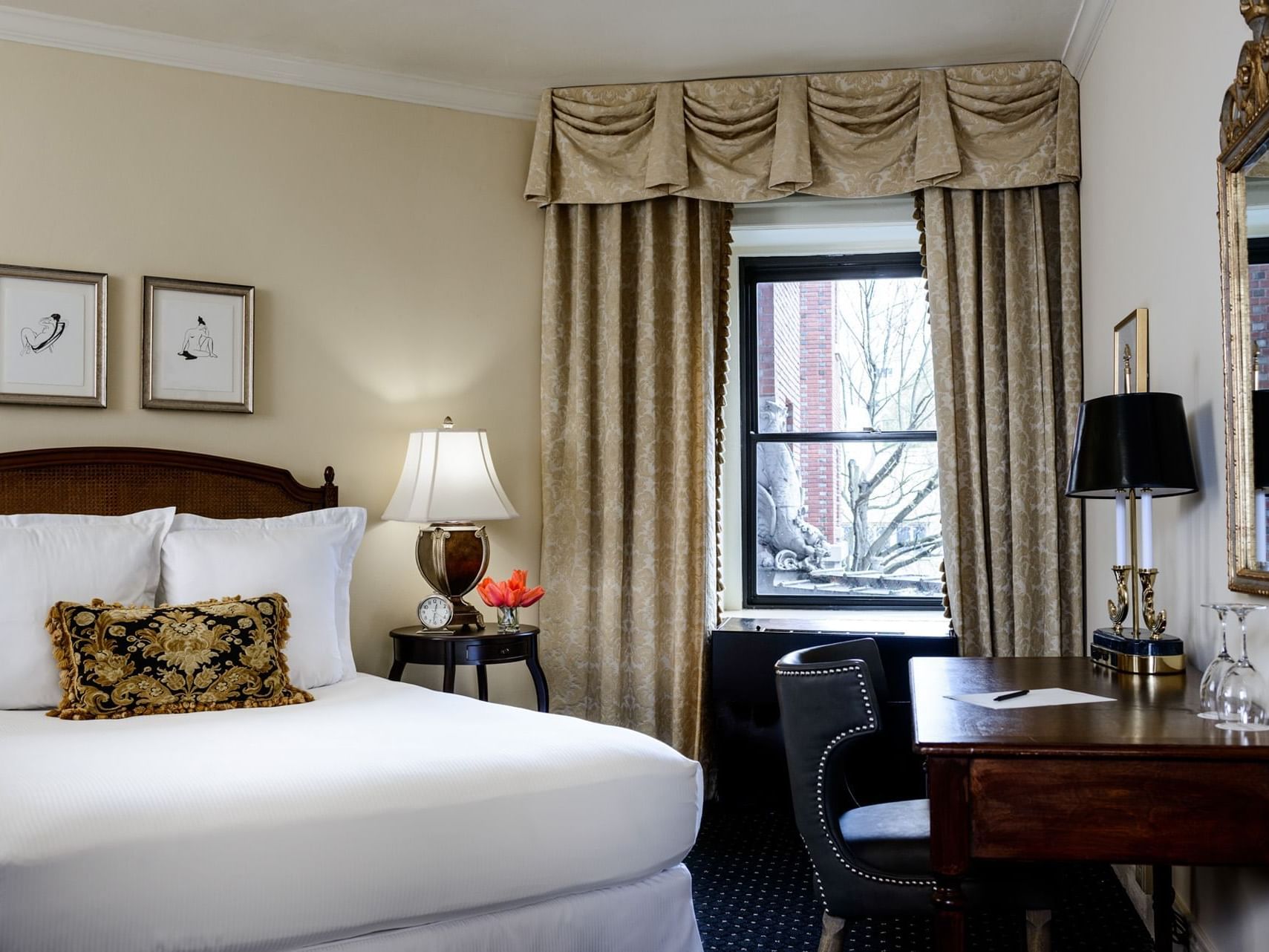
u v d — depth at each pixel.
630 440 4.67
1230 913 2.56
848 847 2.33
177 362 4.13
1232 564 2.46
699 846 3.98
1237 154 2.38
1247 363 2.41
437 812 2.30
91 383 3.99
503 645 4.16
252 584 3.59
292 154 4.38
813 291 5.16
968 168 4.32
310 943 2.17
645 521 4.57
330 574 3.82
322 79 4.41
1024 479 4.28
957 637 4.30
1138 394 2.72
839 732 2.31
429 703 3.23
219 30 4.10
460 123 4.66
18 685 3.15
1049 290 4.33
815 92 4.43
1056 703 2.32
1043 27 4.02
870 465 5.11
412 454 4.36
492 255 4.69
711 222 4.59
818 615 4.95
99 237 4.05
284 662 3.38
